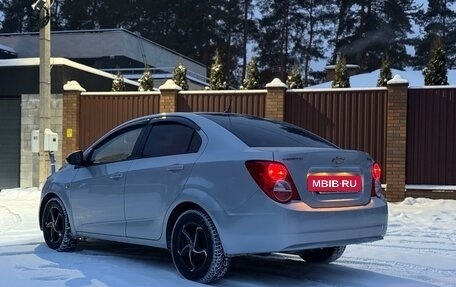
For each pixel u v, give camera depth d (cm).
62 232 716
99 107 1608
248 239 523
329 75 2950
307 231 519
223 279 588
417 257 720
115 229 650
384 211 588
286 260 694
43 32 1470
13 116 1720
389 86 1360
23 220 1011
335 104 1425
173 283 559
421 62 5034
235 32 5366
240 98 1498
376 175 600
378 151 1389
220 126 590
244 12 5400
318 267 658
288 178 524
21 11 5306
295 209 514
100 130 1605
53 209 736
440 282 592
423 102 1359
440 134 1348
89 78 1809
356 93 1410
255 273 622
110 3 5153
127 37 2970
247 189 525
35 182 1681
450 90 1345
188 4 5181
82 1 5134
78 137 1612
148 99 1575
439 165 1346
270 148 554
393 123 1354
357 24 5228
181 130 616
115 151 680
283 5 5372
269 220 512
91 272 605
